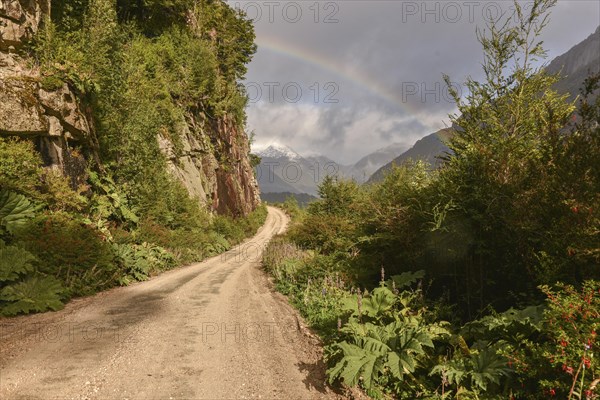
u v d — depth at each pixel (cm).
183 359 486
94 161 1468
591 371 305
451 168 698
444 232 641
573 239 436
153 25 3334
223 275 1373
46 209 1030
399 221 725
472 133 783
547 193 477
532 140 693
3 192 881
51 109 1153
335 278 911
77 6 1766
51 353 474
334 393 419
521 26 785
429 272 705
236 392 403
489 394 374
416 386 420
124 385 400
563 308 340
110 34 1758
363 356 422
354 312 550
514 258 565
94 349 498
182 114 3105
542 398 343
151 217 1806
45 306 684
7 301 668
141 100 2088
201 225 2489
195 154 3225
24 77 1096
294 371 470
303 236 1838
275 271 1303
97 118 1596
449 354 460
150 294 930
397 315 539
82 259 927
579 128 476
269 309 811
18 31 1141
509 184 548
